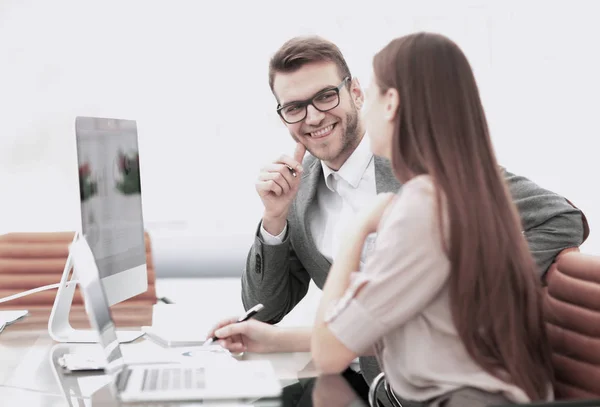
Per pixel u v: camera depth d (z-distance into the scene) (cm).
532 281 137
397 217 133
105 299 151
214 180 502
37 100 489
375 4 471
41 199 493
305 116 220
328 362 139
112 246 200
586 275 161
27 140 490
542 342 140
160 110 494
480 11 471
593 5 467
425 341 134
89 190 187
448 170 132
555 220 196
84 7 486
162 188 502
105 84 491
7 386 150
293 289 232
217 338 181
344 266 146
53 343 189
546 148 478
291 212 231
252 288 222
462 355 133
